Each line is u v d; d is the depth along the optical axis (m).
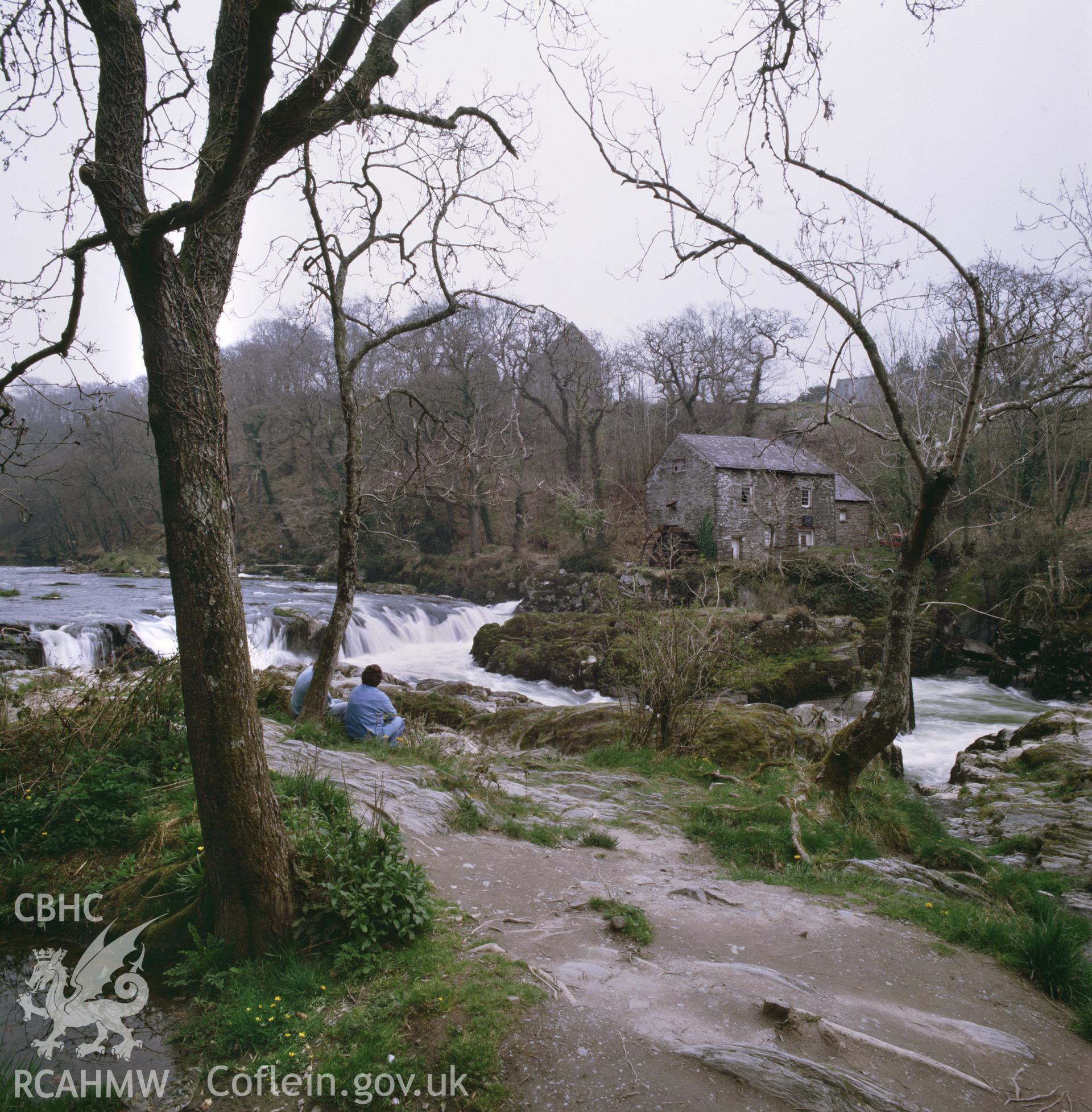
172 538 3.87
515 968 4.09
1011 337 8.13
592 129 6.64
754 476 35.47
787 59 5.94
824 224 6.94
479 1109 3.15
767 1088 3.24
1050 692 23.06
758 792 8.76
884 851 7.53
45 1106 3.33
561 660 23.00
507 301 9.23
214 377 3.95
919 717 20.78
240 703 4.01
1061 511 26.50
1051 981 4.52
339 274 9.20
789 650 21.47
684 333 49.16
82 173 3.63
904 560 7.85
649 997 3.93
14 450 5.36
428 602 36.91
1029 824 9.30
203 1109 3.32
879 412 15.38
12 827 5.43
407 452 11.47
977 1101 3.31
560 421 49.56
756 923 5.16
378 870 4.57
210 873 4.15
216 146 4.09
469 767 8.98
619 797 8.66
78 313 4.78
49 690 7.71
